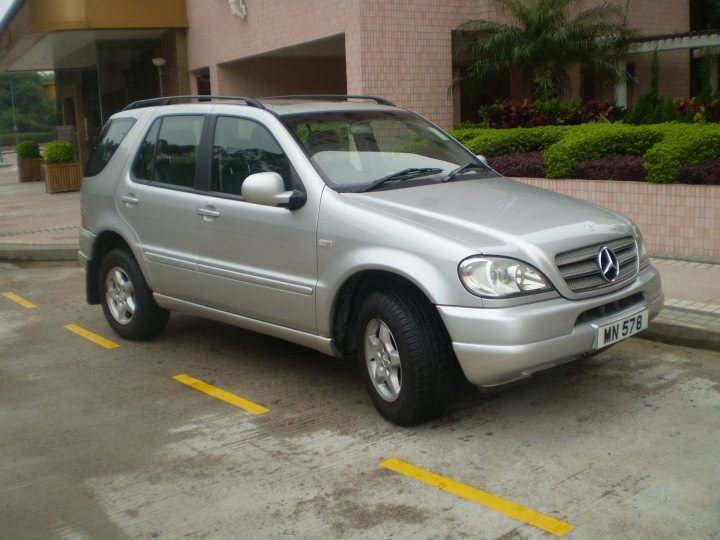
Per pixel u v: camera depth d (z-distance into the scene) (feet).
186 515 13.58
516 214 16.84
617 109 45.47
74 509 13.97
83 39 68.39
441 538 12.49
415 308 15.96
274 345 23.26
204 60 63.00
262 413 18.04
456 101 47.73
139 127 23.06
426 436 16.29
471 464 14.96
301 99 22.54
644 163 32.35
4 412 18.81
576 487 13.92
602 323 15.81
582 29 44.42
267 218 18.54
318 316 17.71
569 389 18.53
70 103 95.81
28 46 71.77
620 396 18.02
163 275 21.76
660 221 31.86
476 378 15.23
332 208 17.33
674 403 17.52
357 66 44.60
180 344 23.70
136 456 16.05
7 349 24.12
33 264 38.68
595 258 16.22
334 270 17.13
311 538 12.67
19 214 55.57
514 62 44.29
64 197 66.64
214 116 20.75
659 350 21.12
